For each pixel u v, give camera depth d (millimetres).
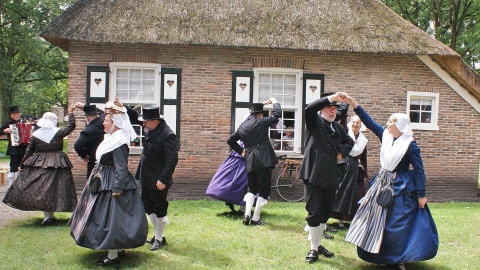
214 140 10164
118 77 10070
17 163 9469
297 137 10461
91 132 6699
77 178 9961
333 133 5141
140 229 4887
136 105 10117
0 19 22031
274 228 6855
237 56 10227
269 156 7016
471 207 9672
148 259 5176
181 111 10109
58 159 6848
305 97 10391
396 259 4672
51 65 24875
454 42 20031
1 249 5496
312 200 5156
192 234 6359
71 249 5543
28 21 22109
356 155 6668
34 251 5434
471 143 10992
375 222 4789
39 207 6609
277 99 10461
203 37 9719
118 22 9805
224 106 10195
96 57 9945
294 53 10359
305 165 5133
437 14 21312
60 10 22703
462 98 10945
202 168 10148
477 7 20828
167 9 10297
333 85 10492
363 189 6777
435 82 10844
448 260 5449
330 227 6734
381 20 10891
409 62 10727
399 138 4938
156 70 10078
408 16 22078
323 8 10906
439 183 10875
